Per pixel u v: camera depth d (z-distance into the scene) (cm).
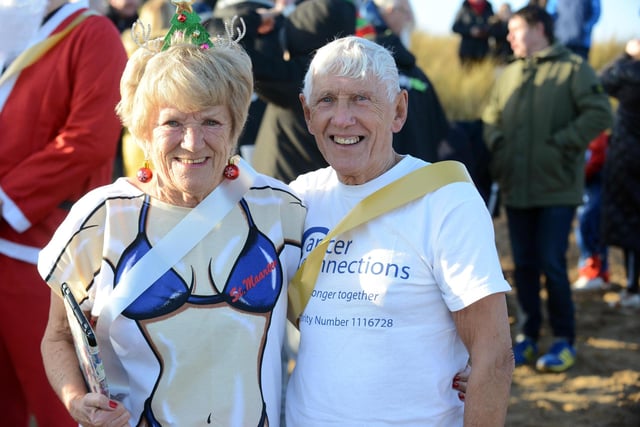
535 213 512
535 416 454
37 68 325
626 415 454
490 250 219
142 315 220
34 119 325
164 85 214
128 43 449
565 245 506
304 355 234
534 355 527
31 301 329
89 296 226
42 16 325
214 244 226
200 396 222
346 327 226
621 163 575
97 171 339
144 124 221
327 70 227
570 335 513
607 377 502
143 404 223
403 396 222
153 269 221
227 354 223
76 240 225
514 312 608
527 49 503
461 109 962
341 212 238
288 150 389
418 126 400
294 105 383
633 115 569
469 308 219
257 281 228
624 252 617
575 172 500
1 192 319
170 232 223
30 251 327
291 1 513
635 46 567
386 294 222
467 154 443
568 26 820
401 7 492
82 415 217
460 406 231
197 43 221
